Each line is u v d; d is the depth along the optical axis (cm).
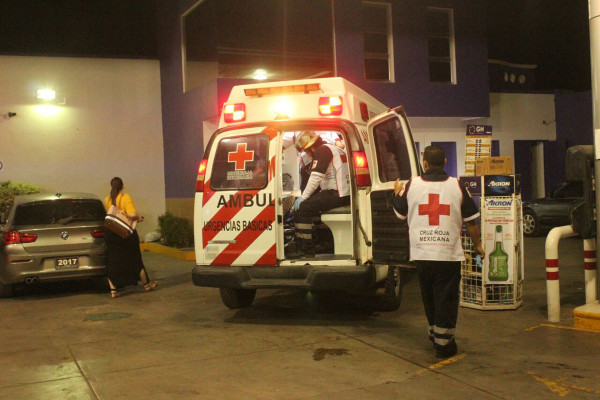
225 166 721
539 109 1912
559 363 548
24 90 1584
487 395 475
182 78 1568
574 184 1509
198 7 1492
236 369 554
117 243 934
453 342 573
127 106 1686
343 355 589
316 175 717
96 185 1652
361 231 683
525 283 929
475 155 945
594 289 706
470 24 1664
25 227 934
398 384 505
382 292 762
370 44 1559
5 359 606
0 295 959
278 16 1463
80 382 530
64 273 936
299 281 683
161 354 611
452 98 1639
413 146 671
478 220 757
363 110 740
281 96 713
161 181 1719
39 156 1598
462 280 777
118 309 850
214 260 715
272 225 692
